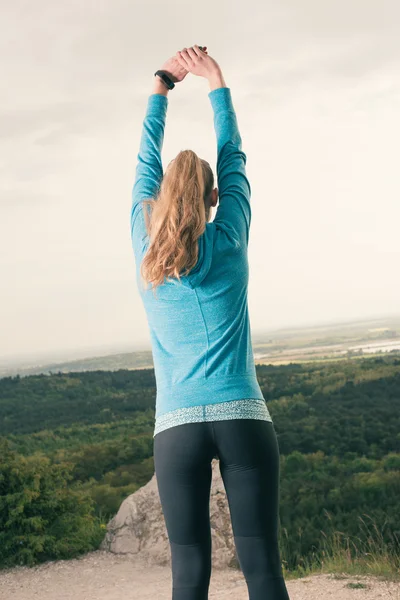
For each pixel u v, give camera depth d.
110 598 5.30
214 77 2.00
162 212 1.66
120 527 6.91
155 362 1.75
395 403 54.97
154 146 1.92
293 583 4.64
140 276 1.73
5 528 6.71
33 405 77.31
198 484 1.68
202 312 1.67
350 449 41.56
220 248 1.68
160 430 1.70
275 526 1.70
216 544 6.27
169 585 5.57
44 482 7.09
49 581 5.98
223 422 1.64
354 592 4.20
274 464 1.68
